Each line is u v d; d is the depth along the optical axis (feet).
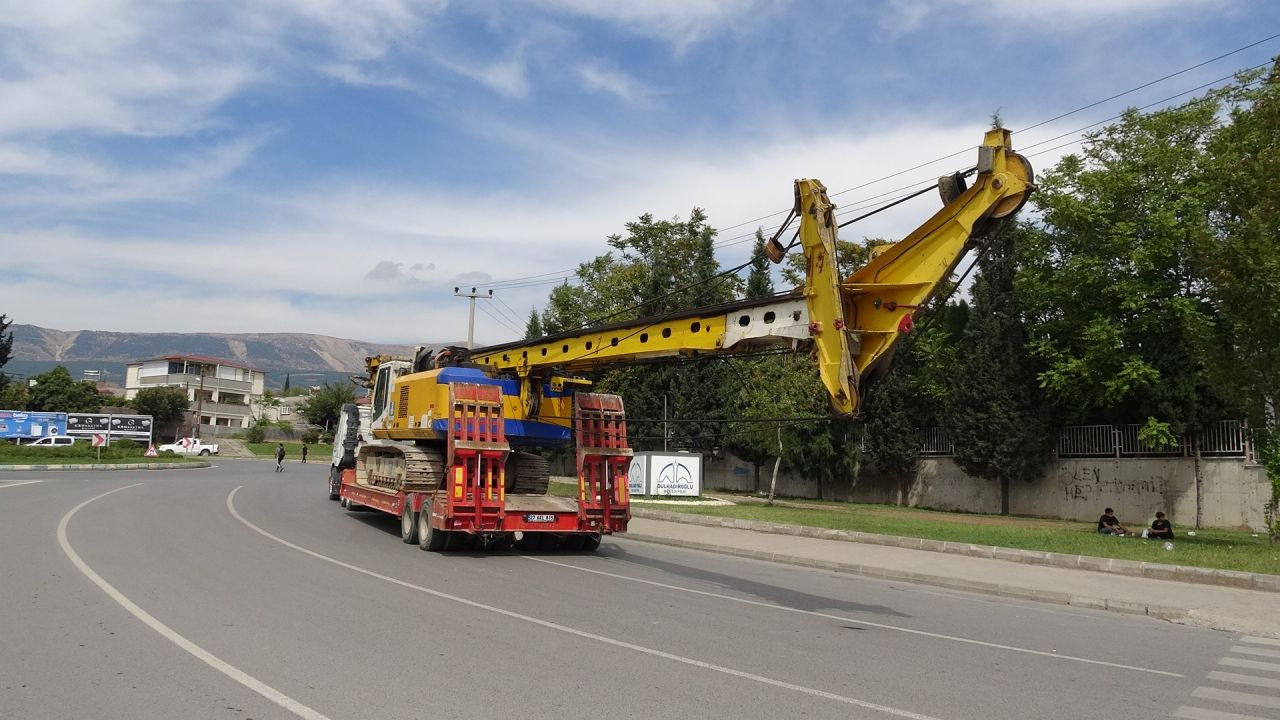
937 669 23.97
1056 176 87.76
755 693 20.59
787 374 92.38
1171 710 20.61
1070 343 87.51
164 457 168.14
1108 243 81.82
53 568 35.83
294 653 22.88
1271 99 57.06
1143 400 83.30
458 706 18.66
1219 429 79.00
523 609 30.48
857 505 103.60
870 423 106.01
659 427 122.31
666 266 135.13
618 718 18.17
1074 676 23.81
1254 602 36.81
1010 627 31.60
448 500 45.11
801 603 35.06
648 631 27.48
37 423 192.34
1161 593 38.88
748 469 124.47
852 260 118.01
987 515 94.43
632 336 41.98
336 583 34.53
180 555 40.70
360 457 67.97
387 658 22.62
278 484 104.06
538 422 50.60
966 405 95.91
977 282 97.09
